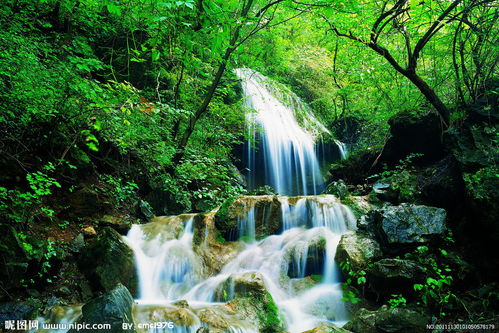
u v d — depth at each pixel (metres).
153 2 3.60
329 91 14.90
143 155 7.34
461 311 4.06
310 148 12.27
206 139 9.20
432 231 4.93
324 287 5.16
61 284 4.52
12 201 4.52
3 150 4.84
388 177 7.65
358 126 13.92
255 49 13.04
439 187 6.00
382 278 4.54
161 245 5.75
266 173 11.16
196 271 5.52
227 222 6.30
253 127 10.86
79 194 5.73
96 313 3.45
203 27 4.12
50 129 5.27
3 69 4.60
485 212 4.46
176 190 7.41
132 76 9.27
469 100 6.40
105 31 8.32
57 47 6.64
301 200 6.78
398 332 3.89
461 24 5.94
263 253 5.88
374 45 6.44
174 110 5.97
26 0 6.34
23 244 4.18
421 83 6.51
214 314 4.14
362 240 5.27
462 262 4.64
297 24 8.53
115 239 5.06
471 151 5.39
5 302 3.86
